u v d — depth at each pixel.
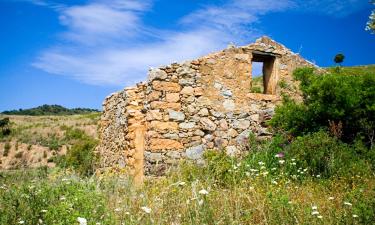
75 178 7.22
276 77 12.53
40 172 8.22
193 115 11.23
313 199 6.61
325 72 12.95
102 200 5.25
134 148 11.08
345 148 9.70
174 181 7.45
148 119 10.80
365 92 10.96
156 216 5.16
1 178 8.08
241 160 10.69
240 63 12.05
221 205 5.75
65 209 4.43
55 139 45.34
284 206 5.34
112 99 14.54
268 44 12.54
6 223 4.98
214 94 11.57
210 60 11.68
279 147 10.98
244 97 11.94
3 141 43.97
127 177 7.96
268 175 8.55
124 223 4.77
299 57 12.96
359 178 8.23
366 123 10.64
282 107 11.52
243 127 11.75
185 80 11.29
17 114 100.31
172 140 10.86
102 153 15.68
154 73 10.96
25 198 5.59
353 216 5.04
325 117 10.98
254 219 5.42
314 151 9.48
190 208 5.07
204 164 10.55
